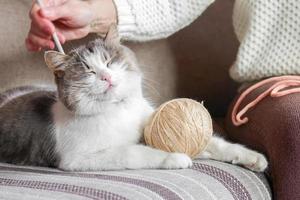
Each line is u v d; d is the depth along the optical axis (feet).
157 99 4.90
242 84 4.46
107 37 3.66
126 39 4.44
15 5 4.62
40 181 3.01
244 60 4.07
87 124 3.51
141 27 4.31
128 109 3.62
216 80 5.05
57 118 3.65
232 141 4.05
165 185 2.87
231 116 4.00
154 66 4.88
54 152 3.59
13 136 3.83
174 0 4.38
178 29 4.54
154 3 4.33
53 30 3.50
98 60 3.49
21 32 4.65
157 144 3.38
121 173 3.17
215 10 4.99
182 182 2.95
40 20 3.48
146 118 3.69
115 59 3.54
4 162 3.90
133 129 3.61
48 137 3.64
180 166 3.20
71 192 2.73
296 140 3.07
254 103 3.65
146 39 4.49
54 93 4.02
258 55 4.06
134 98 3.66
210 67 5.03
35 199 2.63
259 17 4.04
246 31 4.12
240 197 3.03
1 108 4.09
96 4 4.05
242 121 3.71
